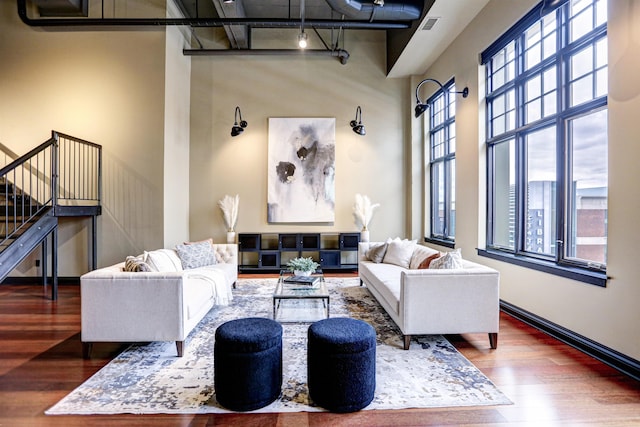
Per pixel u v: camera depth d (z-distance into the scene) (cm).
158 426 183
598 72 281
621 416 191
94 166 507
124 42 511
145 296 263
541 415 192
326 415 193
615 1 247
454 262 296
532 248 366
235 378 196
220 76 621
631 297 235
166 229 523
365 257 504
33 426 182
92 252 505
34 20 493
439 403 204
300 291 347
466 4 414
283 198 624
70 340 302
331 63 632
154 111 512
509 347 284
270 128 622
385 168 639
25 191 506
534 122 352
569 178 311
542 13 308
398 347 284
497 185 426
